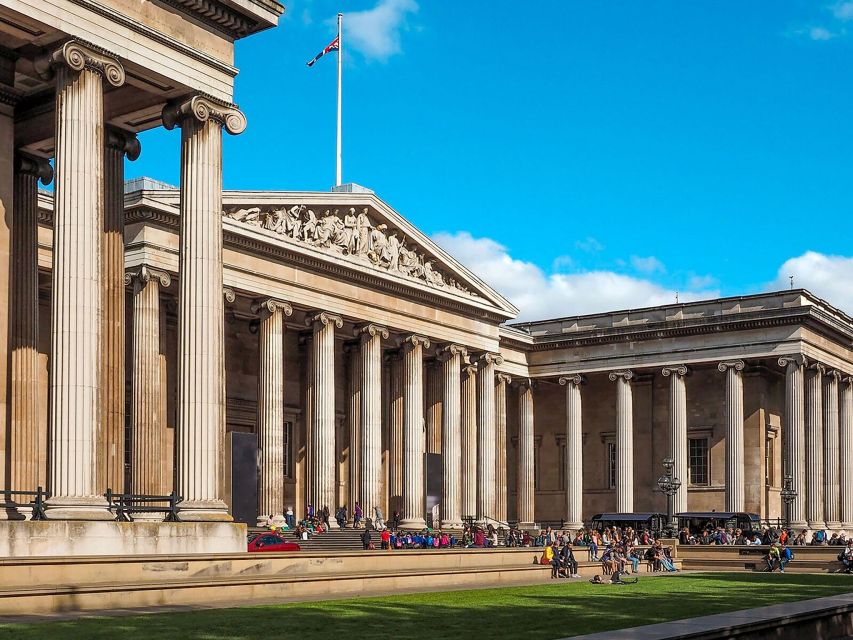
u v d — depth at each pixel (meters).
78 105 40.28
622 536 92.25
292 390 96.38
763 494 108.94
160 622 30.67
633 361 111.44
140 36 42.66
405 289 92.19
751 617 30.11
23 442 44.28
